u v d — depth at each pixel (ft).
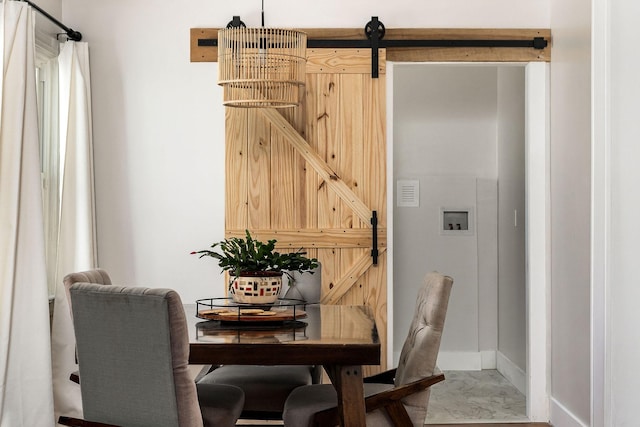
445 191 22.25
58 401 15.78
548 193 17.17
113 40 17.13
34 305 13.97
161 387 8.81
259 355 9.80
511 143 20.63
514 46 17.10
